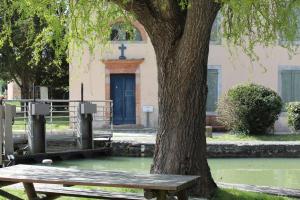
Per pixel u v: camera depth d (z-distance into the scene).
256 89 20.95
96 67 24.11
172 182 6.18
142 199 7.04
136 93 24.23
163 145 9.12
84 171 7.20
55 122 25.05
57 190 7.64
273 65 24.41
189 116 8.99
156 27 8.79
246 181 13.95
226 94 21.62
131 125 24.17
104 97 24.19
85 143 18.52
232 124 21.28
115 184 6.08
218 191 9.32
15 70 33.66
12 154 15.37
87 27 9.35
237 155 18.33
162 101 9.13
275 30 9.93
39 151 17.11
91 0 8.94
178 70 8.84
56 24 8.31
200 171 9.06
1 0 8.66
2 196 7.71
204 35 8.50
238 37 10.55
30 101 17.16
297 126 21.39
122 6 8.73
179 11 8.73
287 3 9.31
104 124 24.12
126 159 18.25
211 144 18.25
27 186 7.35
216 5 8.29
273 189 10.52
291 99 24.44
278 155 18.41
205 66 8.94
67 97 37.97
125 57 24.09
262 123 20.89
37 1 8.04
